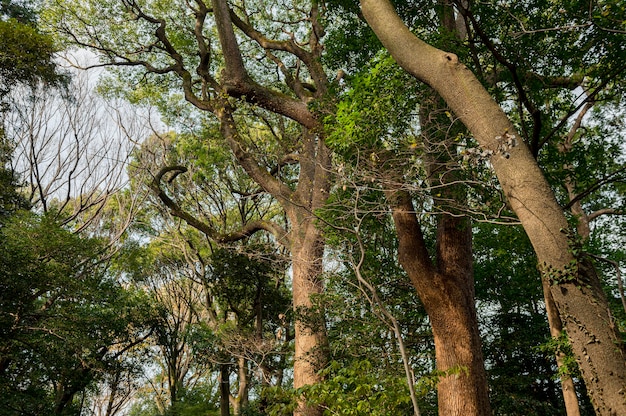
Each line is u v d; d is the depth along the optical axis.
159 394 25.33
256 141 18.05
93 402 24.80
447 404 7.86
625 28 6.76
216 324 18.58
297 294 12.35
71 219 16.81
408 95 7.48
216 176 18.70
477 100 5.72
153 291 23.53
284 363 16.70
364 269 11.27
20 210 12.91
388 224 11.98
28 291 11.55
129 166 18.47
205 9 16.36
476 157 5.56
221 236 15.50
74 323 12.56
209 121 18.42
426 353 12.08
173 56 16.66
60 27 16.83
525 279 14.72
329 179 9.41
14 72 14.70
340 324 12.07
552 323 9.56
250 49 17.69
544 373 14.45
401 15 8.62
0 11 16.28
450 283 8.54
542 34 7.62
